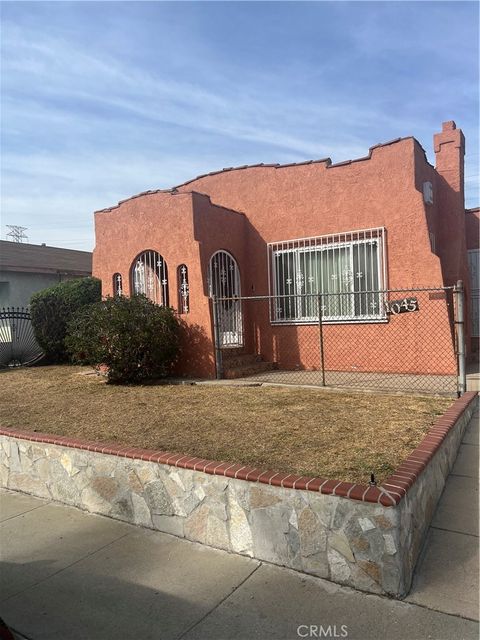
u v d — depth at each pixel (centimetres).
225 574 350
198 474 396
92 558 385
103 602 328
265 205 1015
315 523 338
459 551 355
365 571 319
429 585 321
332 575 332
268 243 1012
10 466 559
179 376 927
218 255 987
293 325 988
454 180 996
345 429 527
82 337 886
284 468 414
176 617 307
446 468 472
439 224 1007
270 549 360
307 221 967
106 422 611
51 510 488
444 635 276
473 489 448
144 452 445
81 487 484
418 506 359
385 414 582
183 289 938
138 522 439
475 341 1086
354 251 922
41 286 1816
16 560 390
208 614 308
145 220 984
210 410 644
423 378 816
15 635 300
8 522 464
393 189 877
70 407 711
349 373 899
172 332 898
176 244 937
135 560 378
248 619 301
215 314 891
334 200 937
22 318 1310
